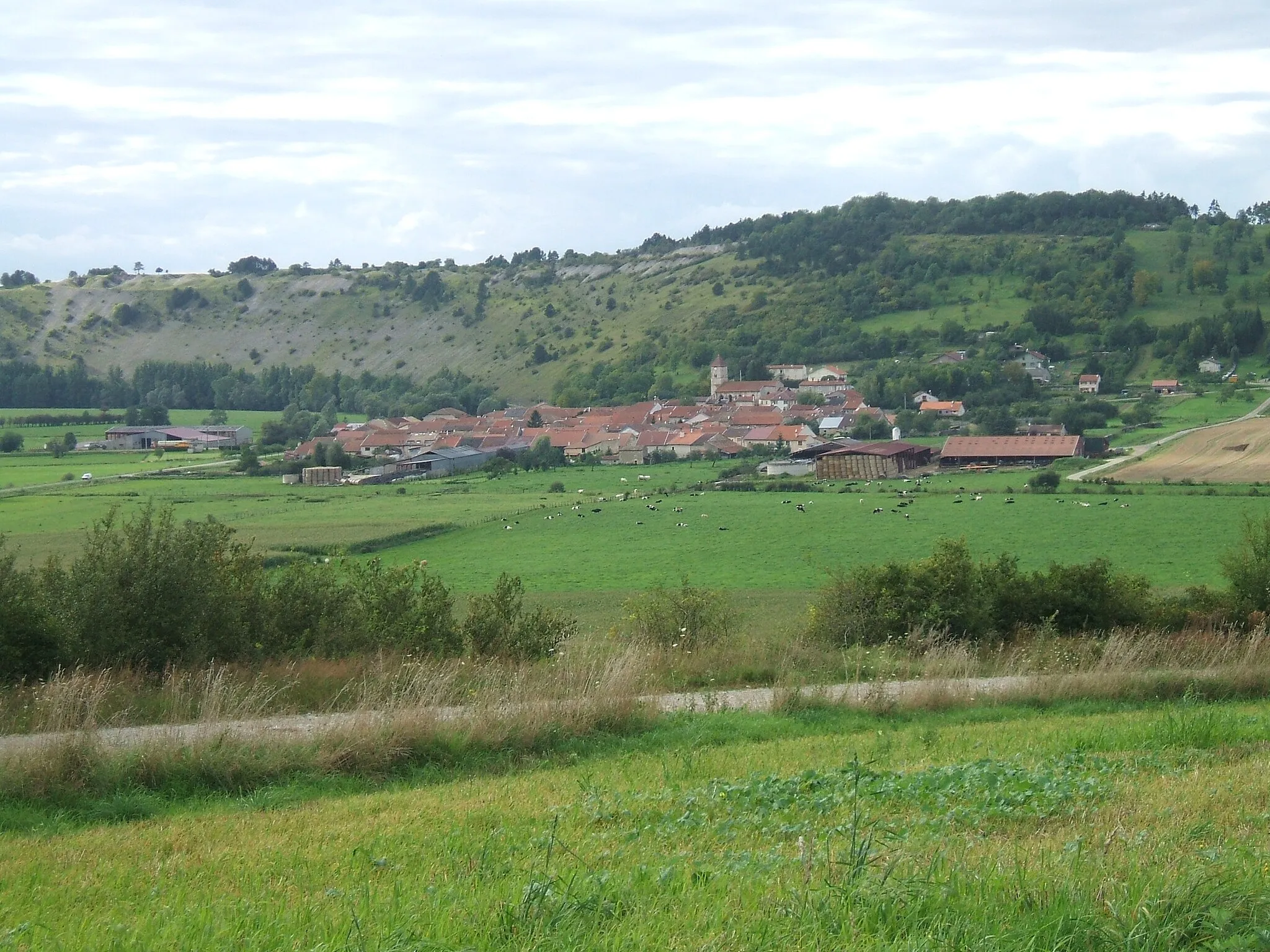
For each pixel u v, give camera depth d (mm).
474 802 12992
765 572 61656
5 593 19875
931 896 7844
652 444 149625
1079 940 7230
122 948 7852
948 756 15109
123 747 14617
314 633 23328
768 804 12156
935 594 27812
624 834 10891
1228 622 28656
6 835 12219
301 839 11445
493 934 7625
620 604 49406
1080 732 16547
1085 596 28219
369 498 105500
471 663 20172
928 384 179375
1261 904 7574
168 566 20891
